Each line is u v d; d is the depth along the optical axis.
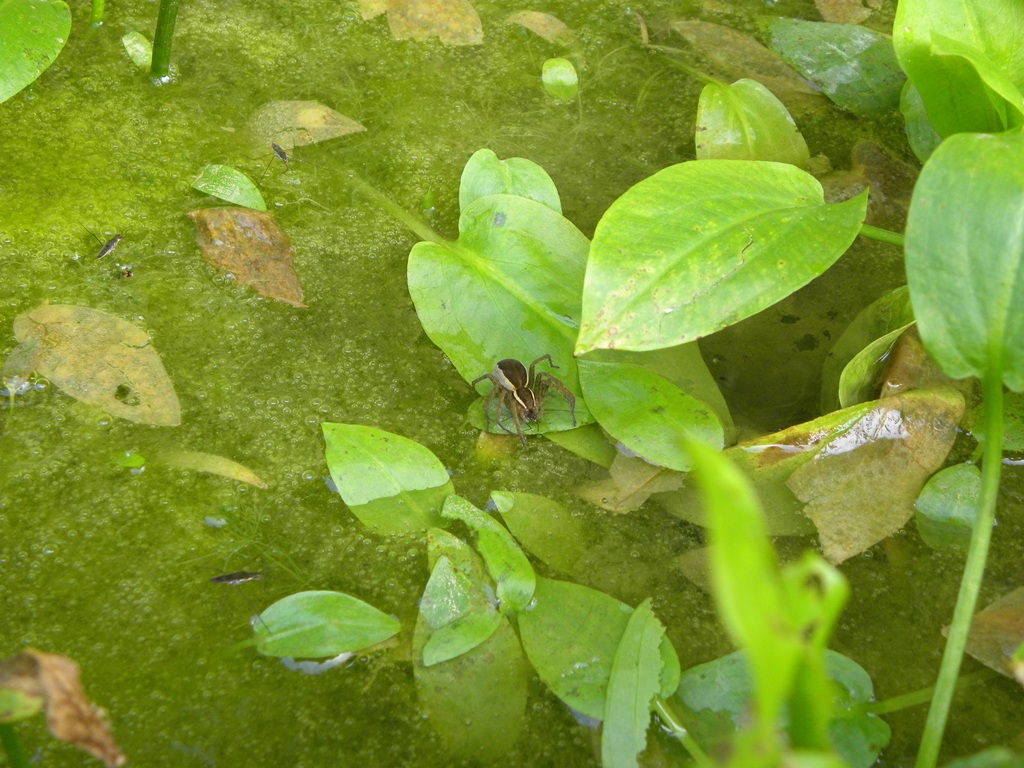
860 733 0.40
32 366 0.46
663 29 0.61
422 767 0.40
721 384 0.48
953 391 0.45
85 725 0.36
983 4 0.47
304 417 0.47
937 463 0.45
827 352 0.49
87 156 0.53
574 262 0.48
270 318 0.49
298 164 0.54
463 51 0.59
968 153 0.41
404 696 0.41
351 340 0.49
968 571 0.40
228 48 0.58
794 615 0.26
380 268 0.51
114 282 0.49
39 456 0.45
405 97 0.57
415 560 0.44
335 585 0.43
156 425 0.46
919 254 0.40
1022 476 0.46
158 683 0.41
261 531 0.44
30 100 0.54
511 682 0.41
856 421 0.45
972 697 0.42
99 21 0.57
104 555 0.43
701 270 0.43
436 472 0.45
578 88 0.58
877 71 0.58
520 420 0.46
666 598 0.43
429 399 0.48
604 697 0.40
